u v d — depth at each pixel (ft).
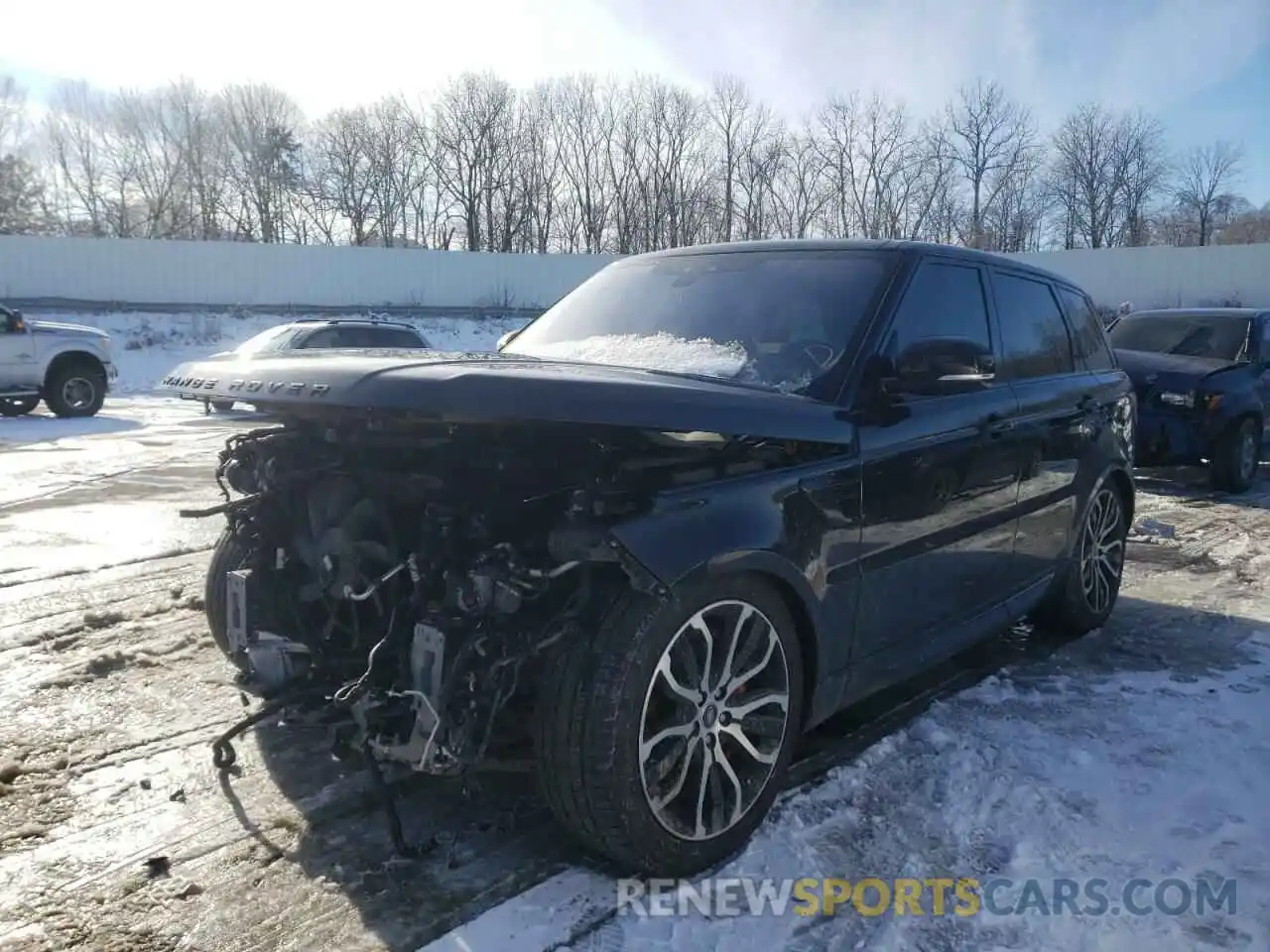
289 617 10.85
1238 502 31.07
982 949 8.23
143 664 14.32
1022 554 14.40
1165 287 111.34
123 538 22.52
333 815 10.16
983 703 13.62
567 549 8.34
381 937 8.20
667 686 8.83
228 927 8.30
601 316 12.92
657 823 8.79
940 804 10.62
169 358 89.92
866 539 10.78
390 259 117.19
